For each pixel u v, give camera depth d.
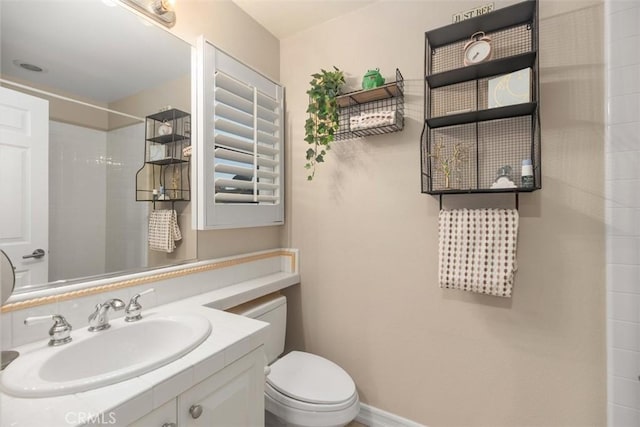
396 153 1.65
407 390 1.62
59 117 1.03
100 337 0.97
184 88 1.43
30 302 0.94
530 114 1.31
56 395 0.67
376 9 1.71
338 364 1.83
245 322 1.13
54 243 1.01
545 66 1.29
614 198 1.16
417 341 1.59
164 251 1.36
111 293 1.14
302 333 1.98
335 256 1.85
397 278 1.64
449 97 1.49
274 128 1.92
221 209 1.55
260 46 1.90
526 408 1.34
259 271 1.86
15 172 0.93
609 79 1.17
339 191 1.83
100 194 1.14
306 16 1.84
